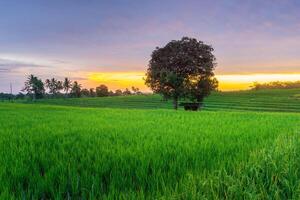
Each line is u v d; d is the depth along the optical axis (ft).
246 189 13.93
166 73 225.76
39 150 26.78
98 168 20.18
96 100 570.05
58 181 17.71
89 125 51.52
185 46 232.12
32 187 17.19
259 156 19.79
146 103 469.98
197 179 16.10
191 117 74.69
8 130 43.55
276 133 39.27
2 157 24.25
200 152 25.41
